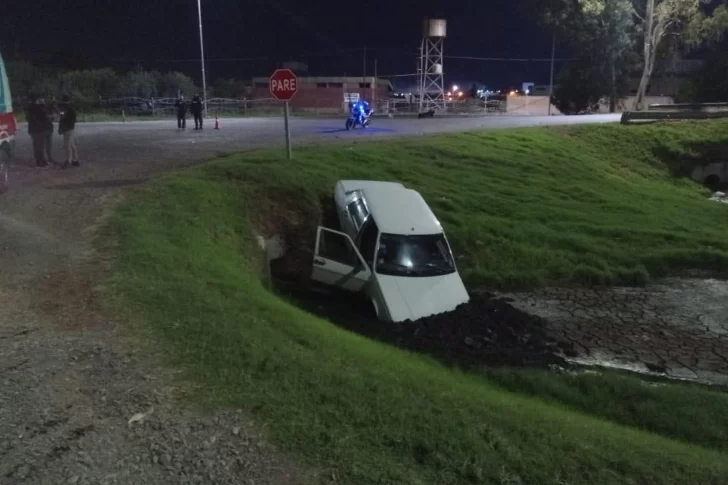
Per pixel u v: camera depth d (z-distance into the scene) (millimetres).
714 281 15805
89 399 5656
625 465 5184
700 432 8250
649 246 18031
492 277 15125
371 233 12391
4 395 5652
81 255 9664
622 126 34844
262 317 7930
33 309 7648
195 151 20984
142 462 4816
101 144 23000
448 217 17609
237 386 5973
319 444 5125
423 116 49531
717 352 11594
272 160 18188
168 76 59750
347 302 12328
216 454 4953
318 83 75250
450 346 10539
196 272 9414
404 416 5582
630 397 9023
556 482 4883
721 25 54125
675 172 31234
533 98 71062
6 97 14125
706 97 57562
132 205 12680
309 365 6512
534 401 8094
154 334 7051
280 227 14797
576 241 17484
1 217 11641
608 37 61625
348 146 23250
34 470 4621
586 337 12125
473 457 5070
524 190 22250
